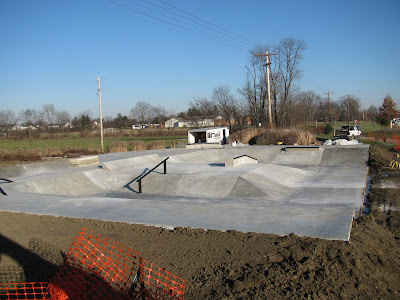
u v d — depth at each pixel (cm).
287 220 851
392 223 1037
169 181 1630
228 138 3866
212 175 1638
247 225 810
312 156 2559
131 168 1998
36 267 592
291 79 5028
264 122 5259
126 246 674
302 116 7694
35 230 770
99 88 3503
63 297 492
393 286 584
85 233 723
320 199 1385
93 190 1616
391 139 3797
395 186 1589
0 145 4556
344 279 556
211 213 935
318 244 665
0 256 633
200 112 8525
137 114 9925
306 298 496
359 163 2344
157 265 596
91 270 570
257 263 600
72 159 1938
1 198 1150
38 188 1421
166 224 823
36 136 6406
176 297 495
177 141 4303
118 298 489
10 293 516
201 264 602
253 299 495
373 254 684
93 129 9075
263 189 1502
